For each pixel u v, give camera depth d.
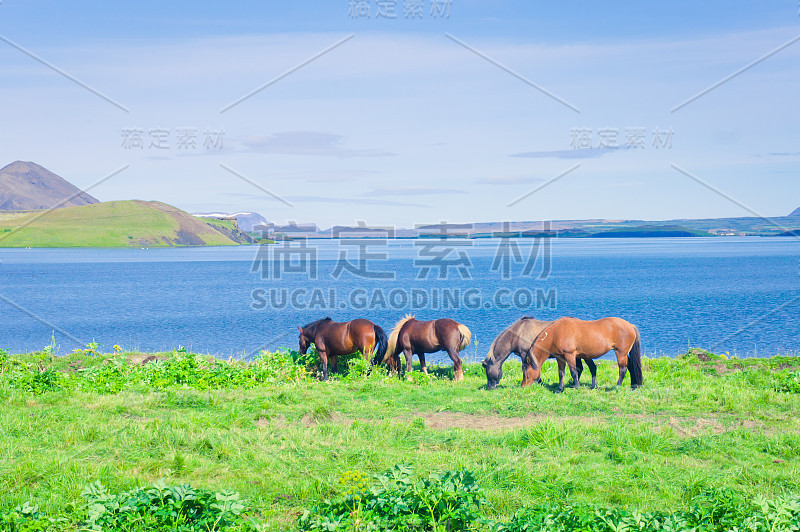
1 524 6.38
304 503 7.54
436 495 7.00
